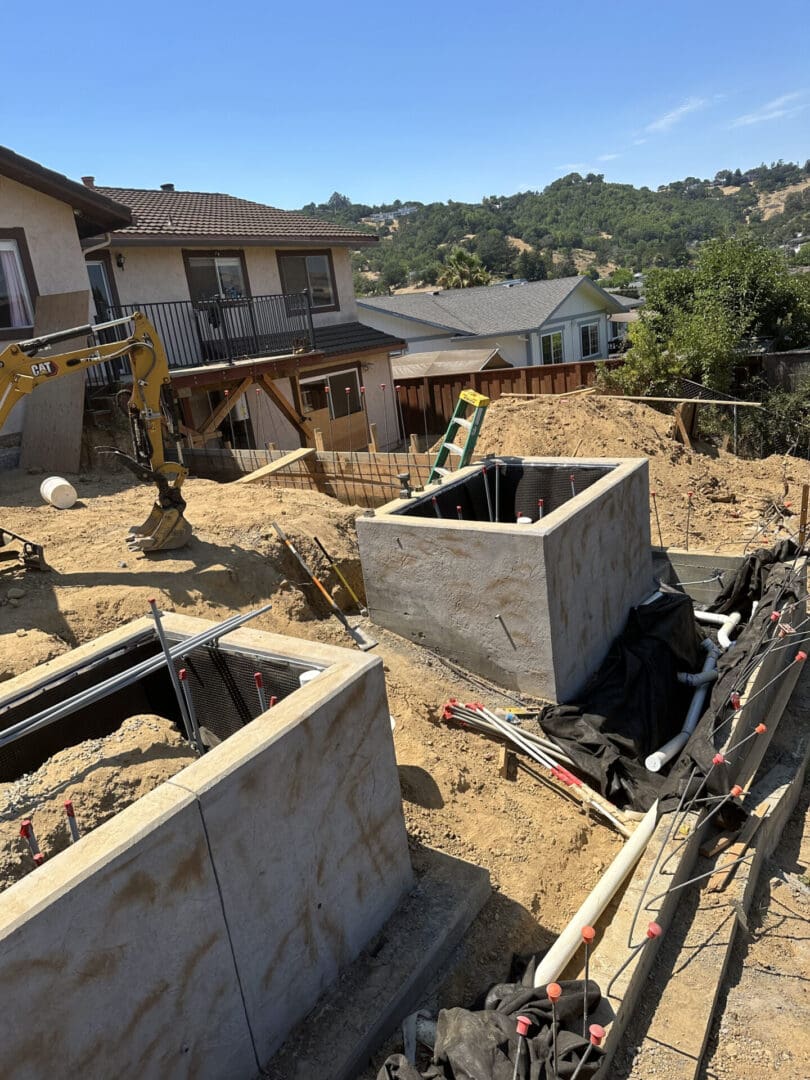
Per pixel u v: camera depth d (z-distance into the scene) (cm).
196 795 322
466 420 963
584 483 892
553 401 1520
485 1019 367
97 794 371
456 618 751
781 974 483
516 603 701
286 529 884
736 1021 446
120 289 1495
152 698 532
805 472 1414
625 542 834
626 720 714
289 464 1213
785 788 650
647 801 619
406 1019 405
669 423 1535
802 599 844
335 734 398
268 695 474
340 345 1895
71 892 276
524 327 2802
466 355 2545
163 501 789
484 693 725
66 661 474
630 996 427
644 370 1761
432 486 891
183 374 1334
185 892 320
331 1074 361
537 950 482
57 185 1190
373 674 425
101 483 1101
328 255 1998
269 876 363
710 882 538
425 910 461
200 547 827
